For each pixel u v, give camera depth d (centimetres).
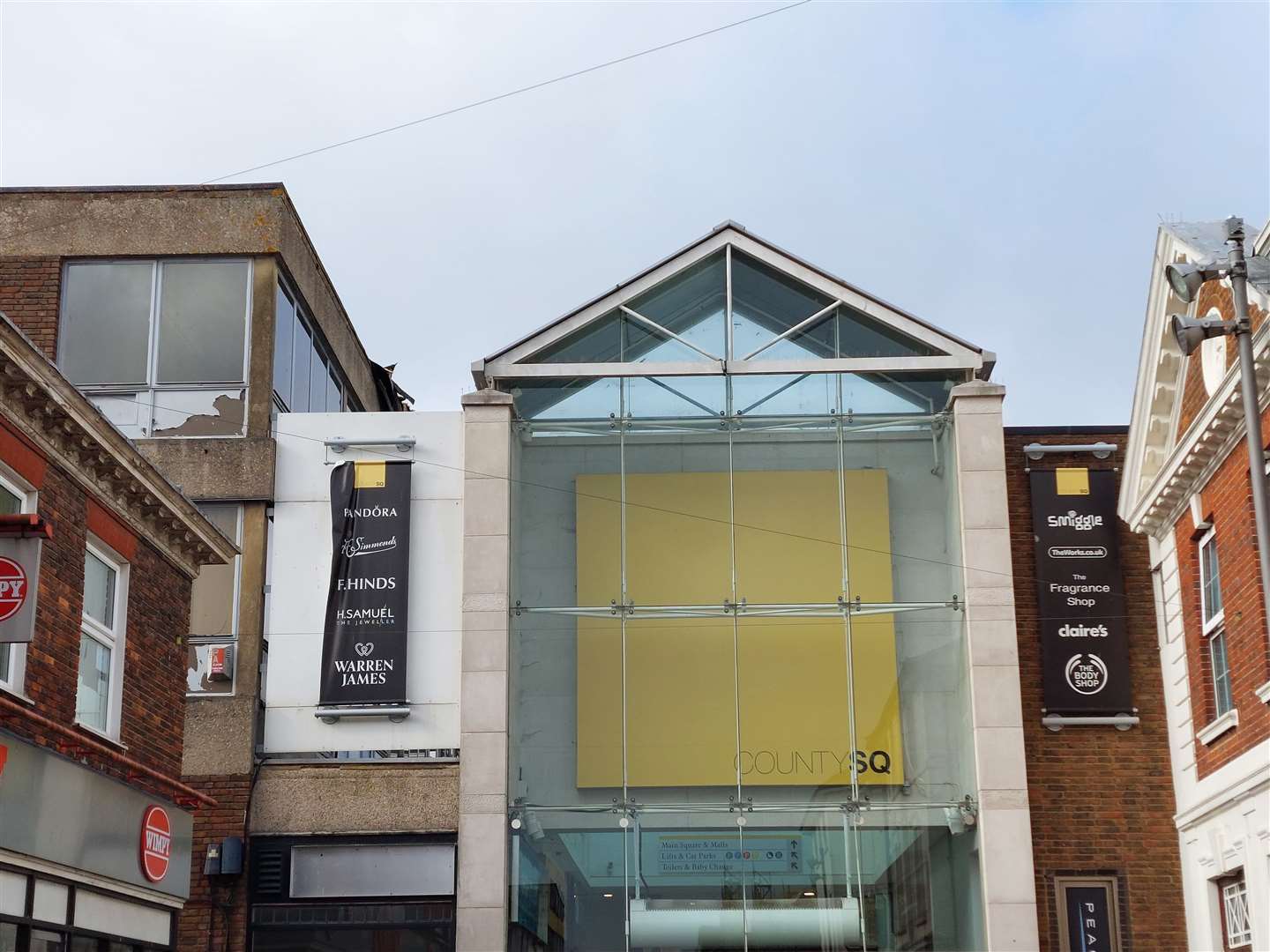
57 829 1591
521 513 2434
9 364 1496
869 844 2288
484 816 2275
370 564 2425
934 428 2447
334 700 2367
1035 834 2338
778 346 2459
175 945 1928
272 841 2302
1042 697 2389
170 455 2469
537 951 2234
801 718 2342
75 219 2570
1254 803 1953
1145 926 2298
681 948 2242
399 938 2262
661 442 2456
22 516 1445
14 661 1552
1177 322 1595
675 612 2384
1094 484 2470
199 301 2544
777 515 2420
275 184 2591
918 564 2398
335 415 2505
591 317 2475
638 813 2302
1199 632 2195
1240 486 1966
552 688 2359
